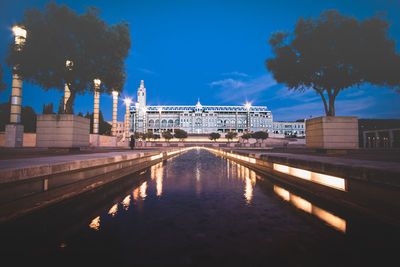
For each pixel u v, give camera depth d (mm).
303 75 14406
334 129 11328
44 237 2367
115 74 16125
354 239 2297
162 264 1827
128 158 7672
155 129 152250
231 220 2939
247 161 11156
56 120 12836
